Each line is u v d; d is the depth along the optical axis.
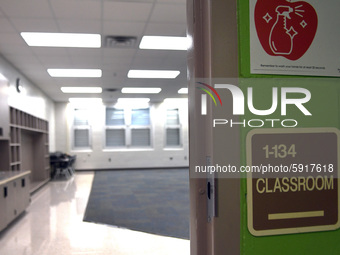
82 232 4.02
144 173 11.31
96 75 7.60
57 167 10.38
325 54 1.06
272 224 1.02
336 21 1.07
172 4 3.92
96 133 12.44
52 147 11.41
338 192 1.05
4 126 5.06
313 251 1.04
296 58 1.04
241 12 1.02
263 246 1.01
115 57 6.11
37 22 4.38
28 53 5.74
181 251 3.27
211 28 1.01
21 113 6.91
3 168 5.50
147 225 4.29
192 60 1.08
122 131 12.77
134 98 11.50
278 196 1.02
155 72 7.40
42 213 5.16
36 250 3.38
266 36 1.03
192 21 1.09
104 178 9.95
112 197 6.53
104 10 4.05
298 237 1.03
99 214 4.99
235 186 1.01
